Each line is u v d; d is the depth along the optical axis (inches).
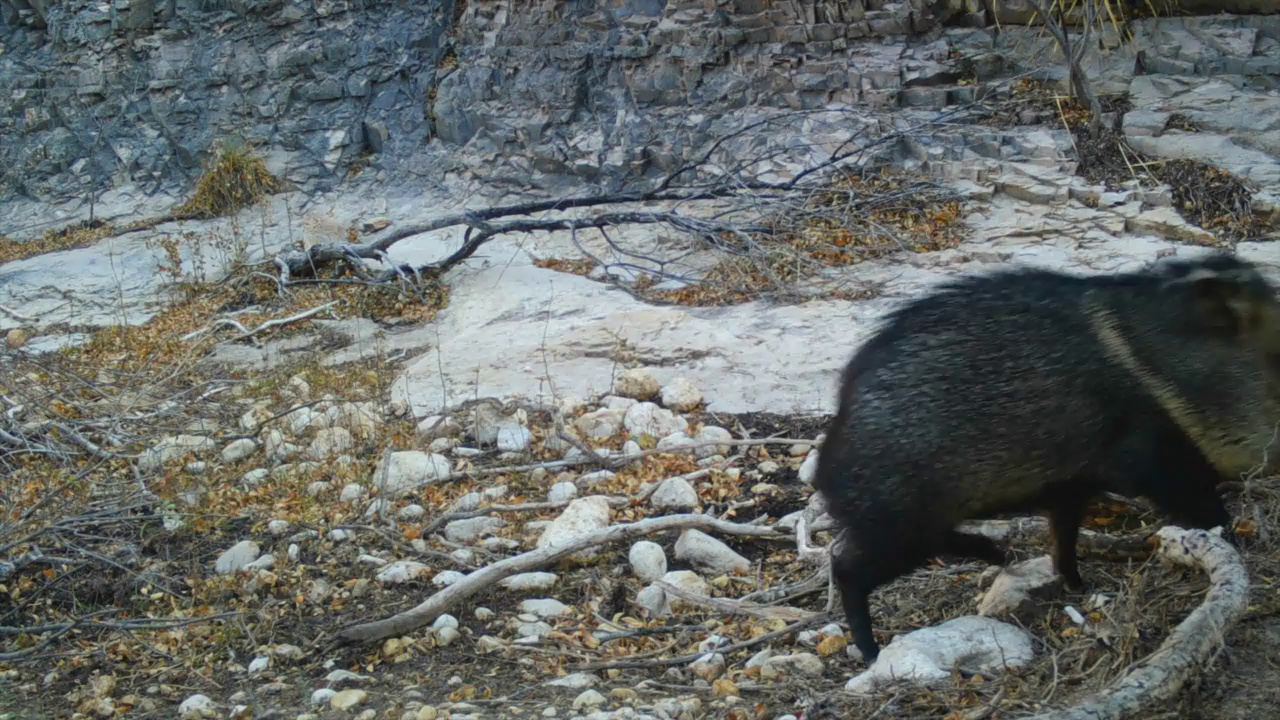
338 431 244.5
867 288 302.5
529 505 205.9
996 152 352.8
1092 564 162.7
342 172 450.9
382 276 357.7
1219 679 129.6
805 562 179.6
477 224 351.6
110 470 244.1
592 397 257.6
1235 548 143.4
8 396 289.7
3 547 197.6
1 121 520.1
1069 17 382.6
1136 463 134.5
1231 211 310.8
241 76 481.4
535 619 170.6
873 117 375.9
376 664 163.0
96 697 158.4
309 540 202.4
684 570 181.6
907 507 135.5
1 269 412.5
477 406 247.4
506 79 440.1
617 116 414.3
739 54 406.0
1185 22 374.9
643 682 148.9
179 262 386.3
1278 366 134.0
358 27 478.3
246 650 169.9
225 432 260.2
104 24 518.6
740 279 319.3
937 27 394.9
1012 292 137.3
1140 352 132.7
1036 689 131.1
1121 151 340.5
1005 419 132.2
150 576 194.7
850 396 140.9
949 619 155.0
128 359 319.9
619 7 429.4
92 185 477.1
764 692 142.6
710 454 225.1
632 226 373.1
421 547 196.5
